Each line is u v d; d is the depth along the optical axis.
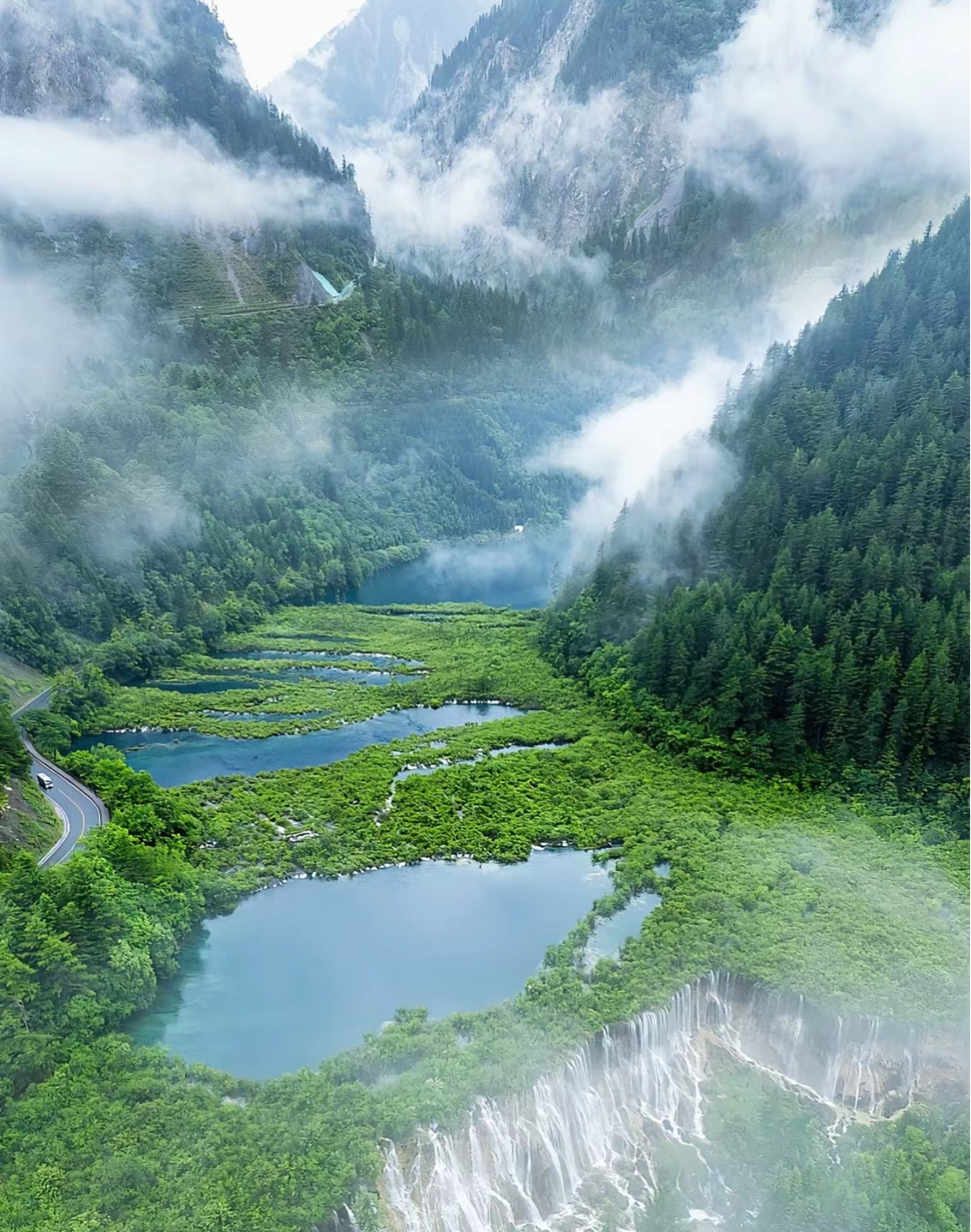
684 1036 96.81
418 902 118.44
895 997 93.75
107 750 154.62
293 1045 92.75
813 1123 85.31
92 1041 88.44
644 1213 78.50
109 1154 75.06
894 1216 73.50
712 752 146.62
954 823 123.00
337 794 145.75
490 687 197.12
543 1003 95.81
